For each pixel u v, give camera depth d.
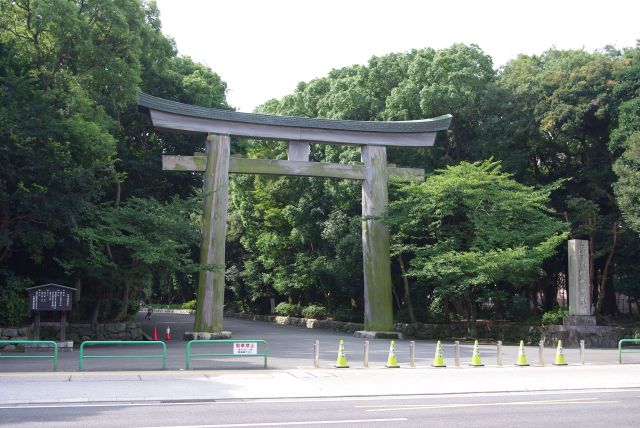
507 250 30.06
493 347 29.28
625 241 35.03
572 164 39.97
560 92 36.84
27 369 18.88
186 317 62.56
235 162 33.78
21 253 31.38
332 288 46.69
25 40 31.53
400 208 34.56
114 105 33.78
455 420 11.39
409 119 40.09
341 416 11.73
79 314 33.16
